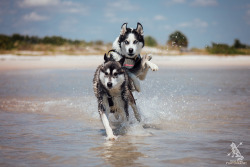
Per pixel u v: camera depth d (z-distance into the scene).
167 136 4.94
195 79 13.52
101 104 5.23
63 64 21.45
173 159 3.77
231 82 12.52
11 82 13.03
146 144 4.48
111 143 4.57
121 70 5.13
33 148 4.29
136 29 6.15
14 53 27.84
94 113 6.95
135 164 3.61
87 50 31.42
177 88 10.88
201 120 6.07
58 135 5.04
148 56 6.20
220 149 4.14
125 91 5.29
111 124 6.05
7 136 4.94
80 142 4.62
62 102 8.36
